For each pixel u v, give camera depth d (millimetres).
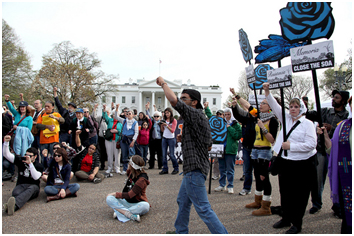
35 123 6965
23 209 4129
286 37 3195
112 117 7465
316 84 3002
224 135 5023
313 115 4141
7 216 3809
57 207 4227
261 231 3213
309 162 3156
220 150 5020
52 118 6609
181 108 2443
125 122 7137
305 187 3150
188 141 2641
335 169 2984
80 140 6875
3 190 5219
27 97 30406
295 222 3150
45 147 6570
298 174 3162
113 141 7047
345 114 4164
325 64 2846
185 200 2762
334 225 3420
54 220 3645
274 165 3377
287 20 3172
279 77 3314
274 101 3465
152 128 8047
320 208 4016
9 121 6770
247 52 4398
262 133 4031
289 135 3225
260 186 4105
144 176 3916
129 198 3723
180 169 8008
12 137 6457
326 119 4469
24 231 3248
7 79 31422
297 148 3090
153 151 8203
